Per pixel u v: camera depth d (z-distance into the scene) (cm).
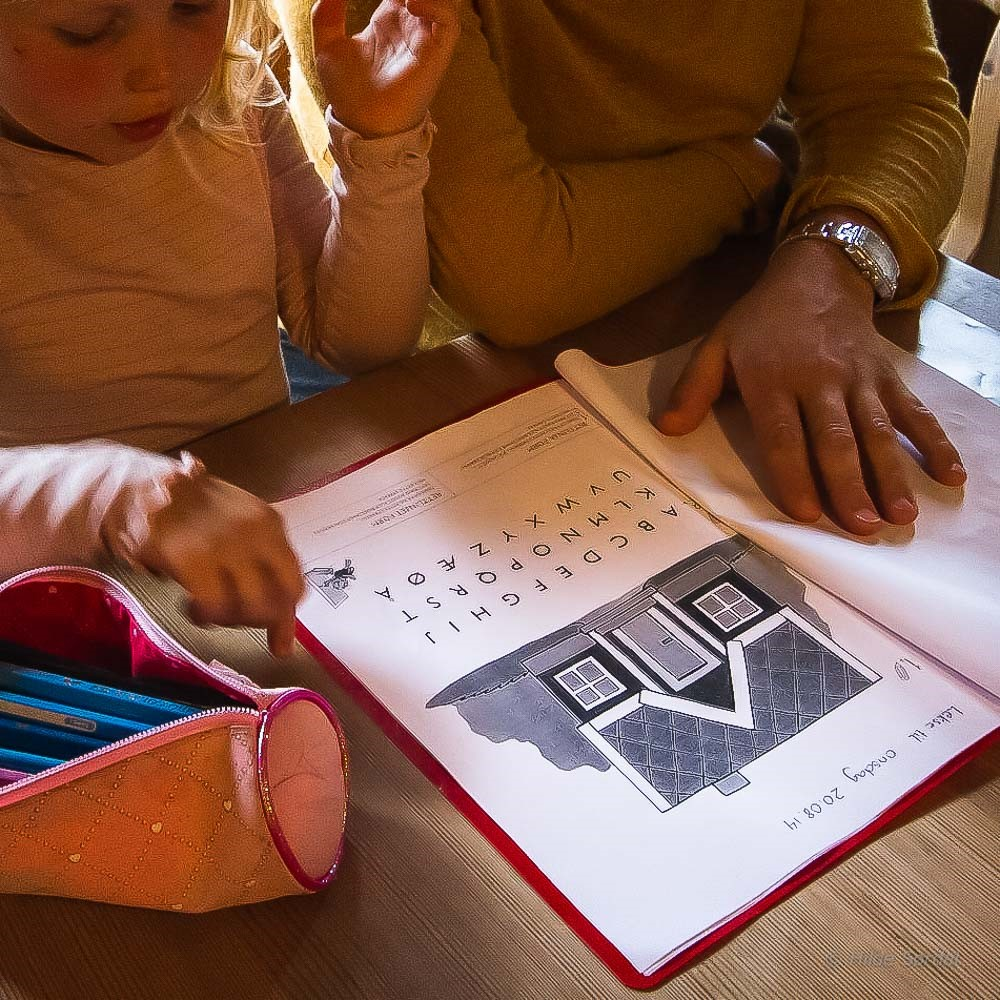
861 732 46
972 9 112
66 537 42
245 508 40
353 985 38
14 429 80
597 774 44
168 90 58
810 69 89
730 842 42
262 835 37
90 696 40
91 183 72
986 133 137
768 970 38
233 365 85
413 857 42
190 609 41
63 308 75
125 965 38
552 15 83
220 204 79
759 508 58
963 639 50
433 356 70
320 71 72
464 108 76
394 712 47
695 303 77
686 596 53
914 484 60
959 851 42
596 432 63
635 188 80
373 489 59
